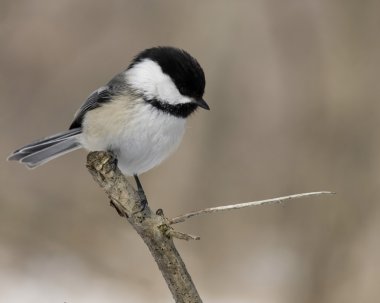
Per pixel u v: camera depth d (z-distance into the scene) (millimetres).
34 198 12477
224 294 11070
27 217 12023
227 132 13367
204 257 12297
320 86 11508
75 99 13180
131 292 10664
